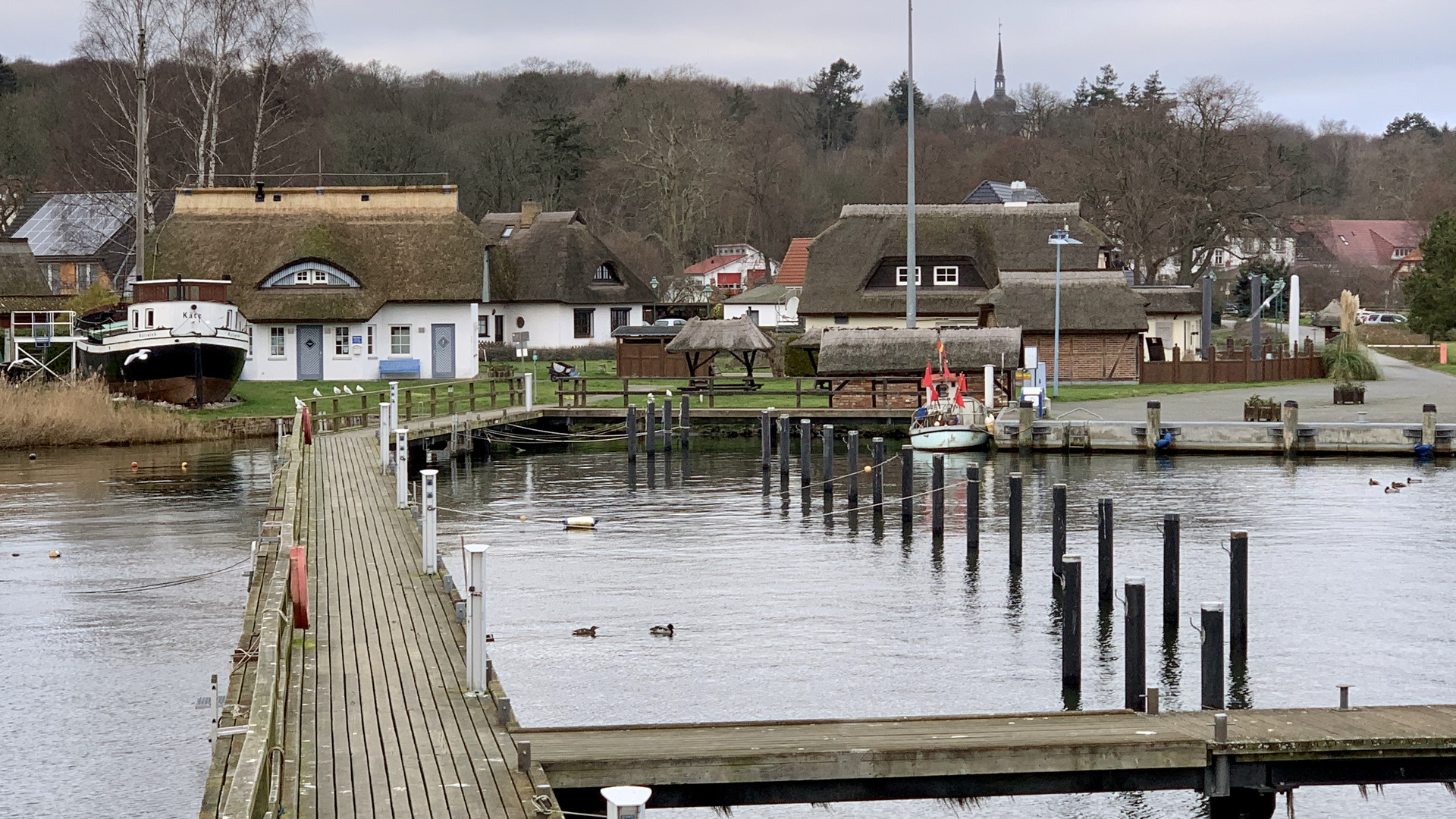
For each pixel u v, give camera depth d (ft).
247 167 302.45
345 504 105.19
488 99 542.57
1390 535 111.65
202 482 142.00
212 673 74.74
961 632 83.82
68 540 110.52
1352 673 75.77
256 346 224.53
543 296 271.49
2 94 435.12
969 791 53.01
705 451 173.78
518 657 78.43
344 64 479.82
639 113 409.90
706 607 89.81
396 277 228.22
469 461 163.22
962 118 624.18
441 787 47.06
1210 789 54.24
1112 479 142.51
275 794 43.37
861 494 138.00
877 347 182.09
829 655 78.74
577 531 117.08
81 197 310.24
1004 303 219.41
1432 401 183.73
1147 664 77.66
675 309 302.25
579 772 50.83
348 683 58.80
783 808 59.21
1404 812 58.95
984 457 159.53
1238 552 78.48
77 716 68.08
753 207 447.01
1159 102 336.90
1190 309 248.73
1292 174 366.43
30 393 173.27
